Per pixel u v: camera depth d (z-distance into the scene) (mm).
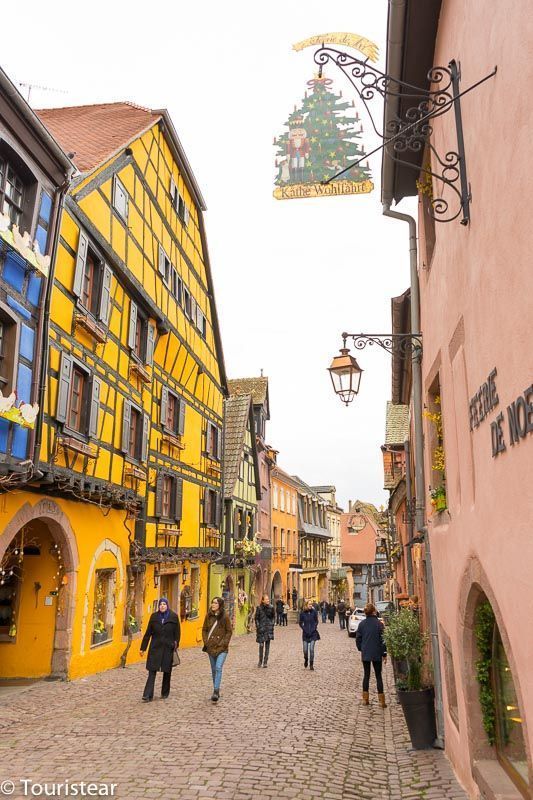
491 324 4082
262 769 6090
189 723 8031
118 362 14062
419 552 11812
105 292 13164
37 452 9750
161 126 17672
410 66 6945
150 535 16562
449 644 6234
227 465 27547
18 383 9391
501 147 3738
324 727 8062
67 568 11664
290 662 15477
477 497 4641
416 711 7027
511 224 3547
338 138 6273
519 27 3346
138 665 14109
